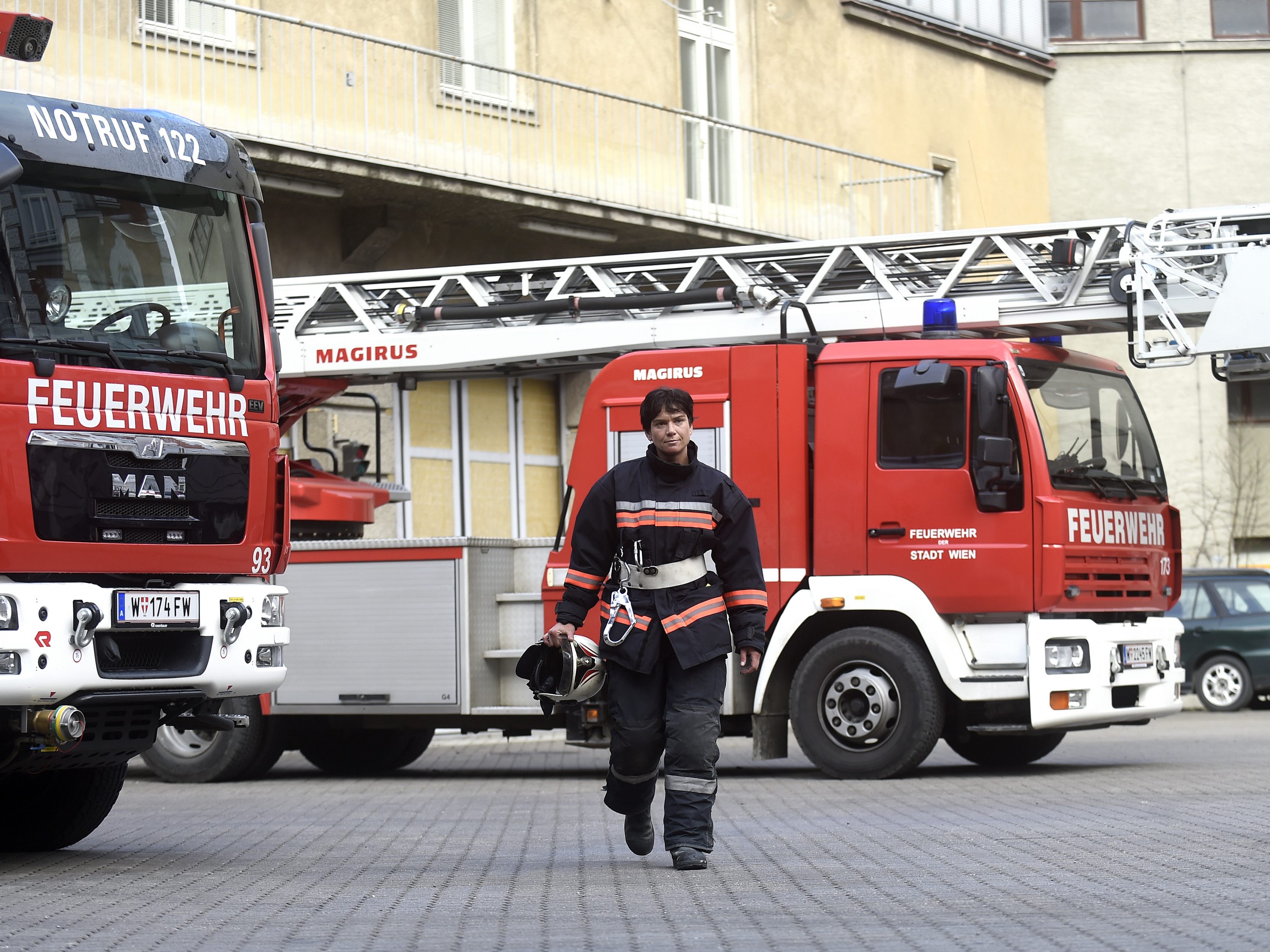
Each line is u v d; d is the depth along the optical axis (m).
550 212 22.06
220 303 9.02
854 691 12.86
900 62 29.33
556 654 7.69
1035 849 8.45
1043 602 12.52
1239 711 22.14
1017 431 12.69
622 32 24.53
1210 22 33.38
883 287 14.05
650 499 7.65
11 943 6.24
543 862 8.36
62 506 8.11
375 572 14.29
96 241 8.54
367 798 12.52
